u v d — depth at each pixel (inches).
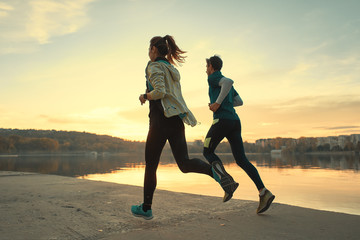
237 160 99.7
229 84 94.8
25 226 82.5
